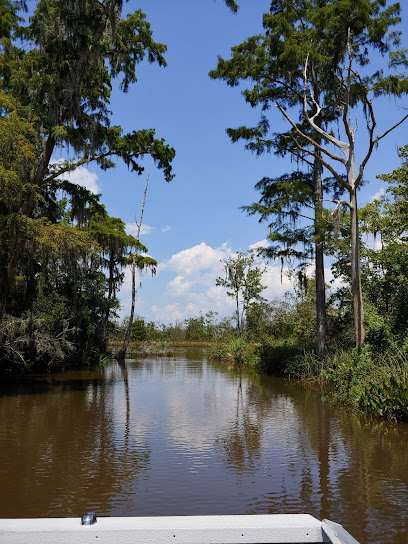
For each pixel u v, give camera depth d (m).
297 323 24.48
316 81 17.12
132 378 19.36
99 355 27.05
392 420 9.88
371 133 13.92
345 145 15.34
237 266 32.53
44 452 7.17
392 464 6.57
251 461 6.73
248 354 27.00
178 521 1.97
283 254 19.14
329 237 17.44
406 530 4.19
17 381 18.06
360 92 15.63
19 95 14.82
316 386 15.91
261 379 19.02
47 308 19.86
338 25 14.49
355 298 14.32
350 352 15.64
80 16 14.75
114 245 27.44
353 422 9.88
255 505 4.86
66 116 15.75
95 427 9.18
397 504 4.90
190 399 13.23
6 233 12.74
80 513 4.60
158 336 50.62
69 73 15.26
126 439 8.13
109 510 4.68
